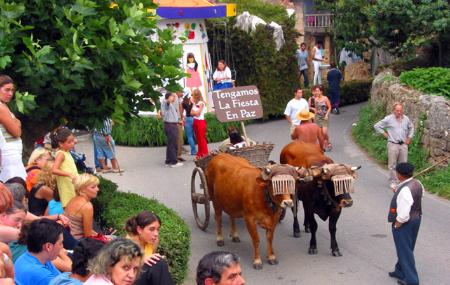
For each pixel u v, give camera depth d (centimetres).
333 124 2248
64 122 1081
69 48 955
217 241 1138
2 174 848
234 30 2328
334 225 1071
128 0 1073
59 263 677
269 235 1036
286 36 2377
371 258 1069
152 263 645
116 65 1038
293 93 2381
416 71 1794
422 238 1157
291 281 979
